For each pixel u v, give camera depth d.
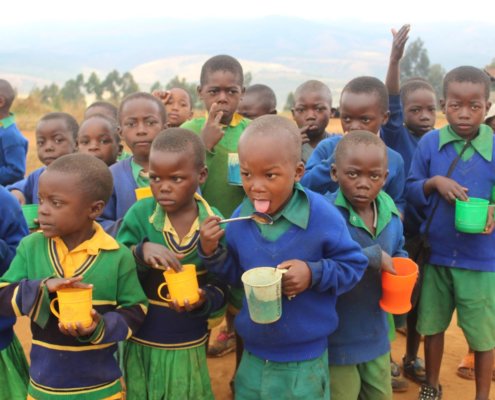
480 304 4.23
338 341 3.54
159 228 3.47
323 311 3.23
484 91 4.19
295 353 3.21
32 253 3.27
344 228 3.24
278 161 2.94
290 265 3.01
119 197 4.15
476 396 4.34
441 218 4.26
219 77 4.61
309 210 3.18
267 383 3.22
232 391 4.74
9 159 6.89
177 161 3.33
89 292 2.95
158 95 6.00
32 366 3.26
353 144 3.49
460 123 4.21
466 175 4.25
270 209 3.09
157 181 3.39
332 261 3.14
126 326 3.20
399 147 5.33
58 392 3.20
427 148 4.45
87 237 3.29
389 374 3.72
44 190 3.11
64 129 5.17
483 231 3.97
